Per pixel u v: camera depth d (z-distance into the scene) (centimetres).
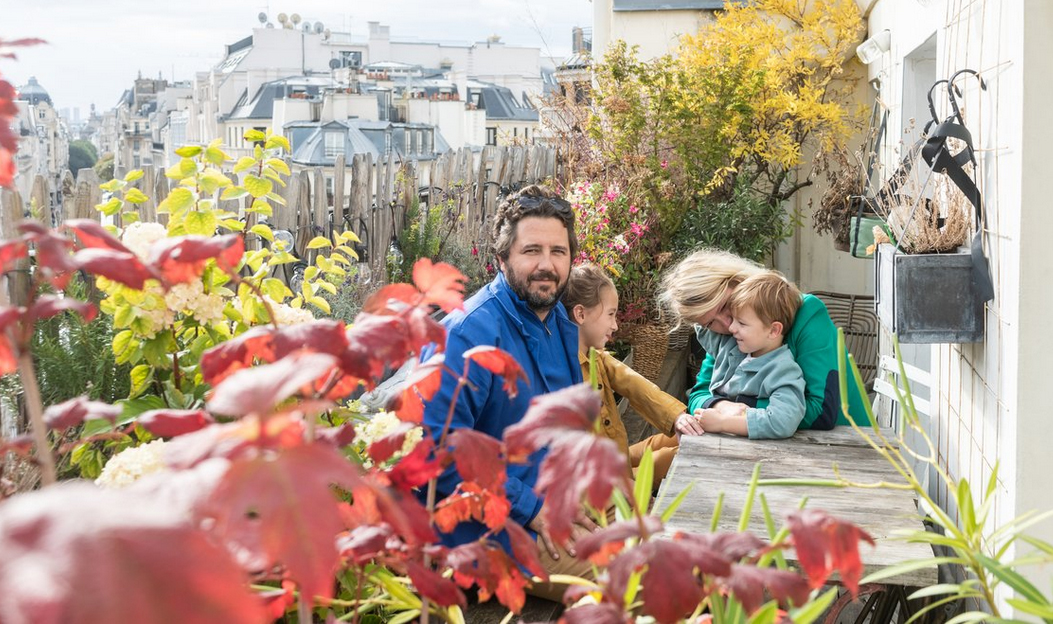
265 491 73
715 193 782
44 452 118
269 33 5197
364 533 126
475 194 735
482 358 140
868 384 589
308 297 310
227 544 73
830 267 858
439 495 268
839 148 731
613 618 109
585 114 824
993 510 269
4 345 121
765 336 355
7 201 381
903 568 169
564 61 1015
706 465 312
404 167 636
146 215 455
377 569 148
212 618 53
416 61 5922
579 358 339
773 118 793
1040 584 243
